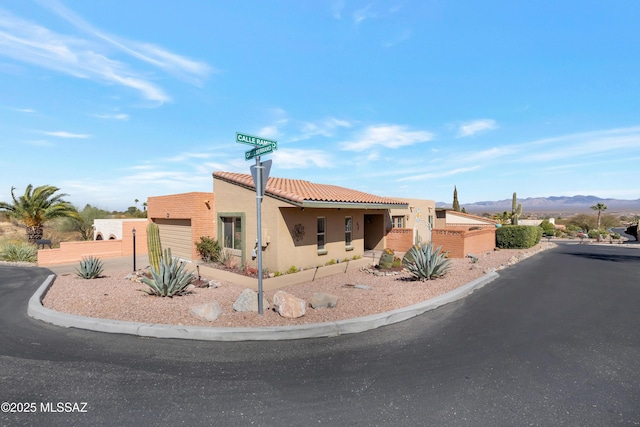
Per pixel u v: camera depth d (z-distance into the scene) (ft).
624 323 20.99
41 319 21.30
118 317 20.43
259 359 15.72
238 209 43.57
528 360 15.69
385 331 19.60
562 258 52.70
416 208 73.00
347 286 29.99
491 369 14.76
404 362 15.47
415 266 32.76
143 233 63.10
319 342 17.87
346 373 14.38
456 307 24.59
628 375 14.17
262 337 18.13
